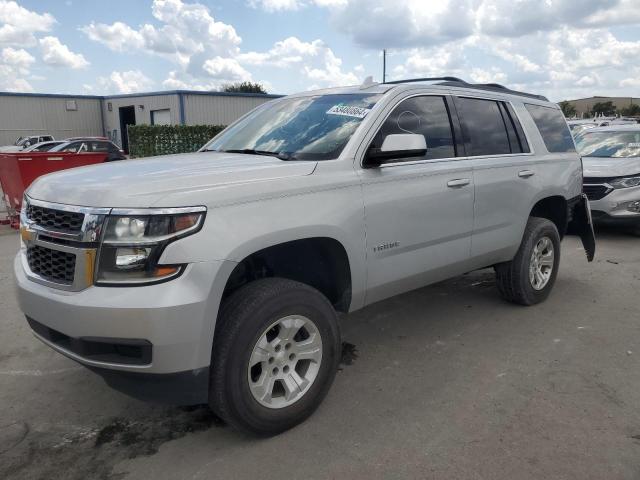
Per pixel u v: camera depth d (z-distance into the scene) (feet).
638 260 24.06
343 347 14.60
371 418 10.94
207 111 116.78
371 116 12.13
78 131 140.05
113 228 8.51
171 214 8.54
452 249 13.97
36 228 9.59
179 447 10.05
